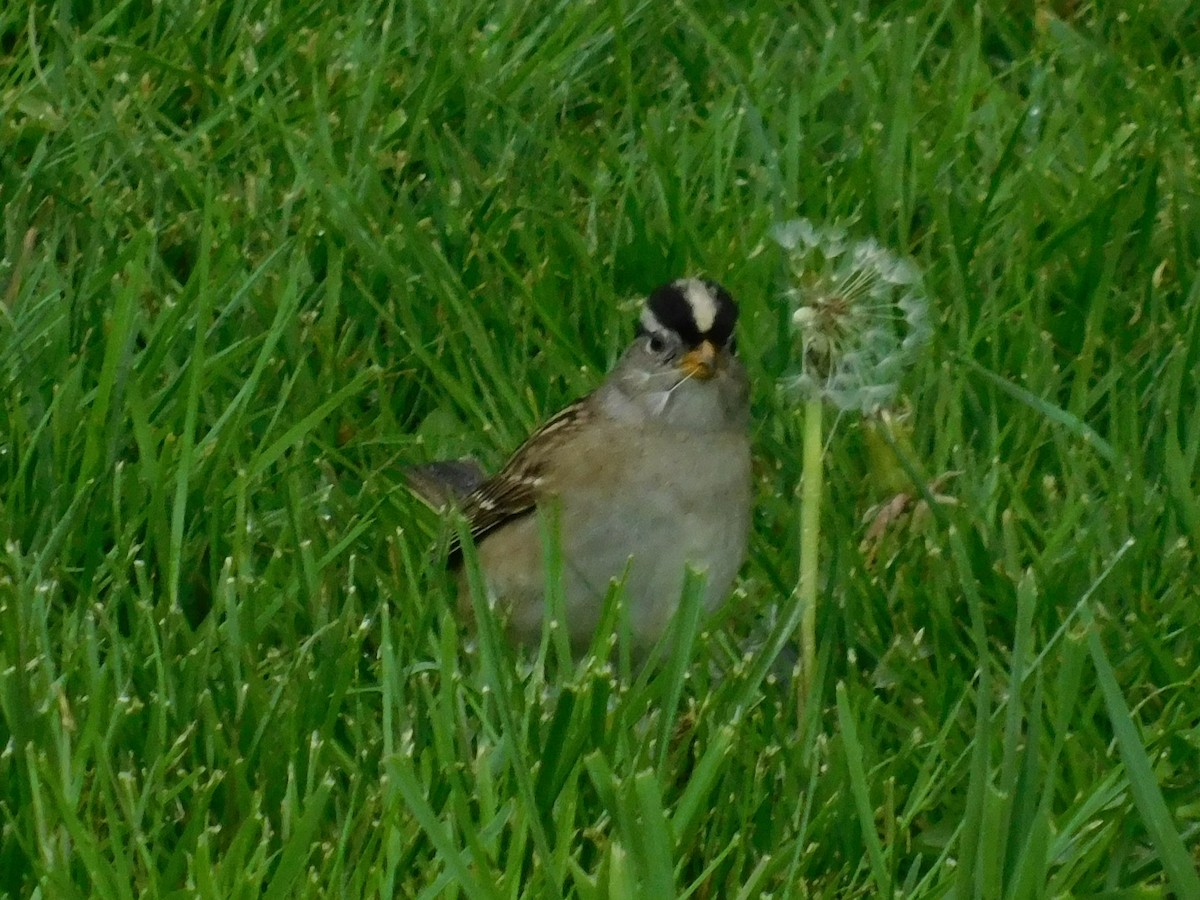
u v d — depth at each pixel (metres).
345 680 7.67
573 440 8.70
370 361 10.74
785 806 7.38
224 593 8.20
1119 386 10.47
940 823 7.57
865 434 9.84
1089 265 11.39
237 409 9.30
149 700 7.84
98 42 13.02
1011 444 10.22
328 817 7.37
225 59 13.23
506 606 8.88
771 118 12.90
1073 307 11.22
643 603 8.70
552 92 13.16
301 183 11.51
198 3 13.38
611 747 7.28
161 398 9.64
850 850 7.31
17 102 12.47
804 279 7.84
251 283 10.21
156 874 6.57
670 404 8.56
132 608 8.38
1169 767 7.81
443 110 12.95
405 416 10.77
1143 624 8.45
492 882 6.43
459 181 12.16
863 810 6.77
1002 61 14.45
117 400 9.29
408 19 13.52
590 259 11.31
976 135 13.01
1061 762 7.70
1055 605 8.76
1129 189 11.82
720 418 8.62
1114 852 7.28
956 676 8.27
